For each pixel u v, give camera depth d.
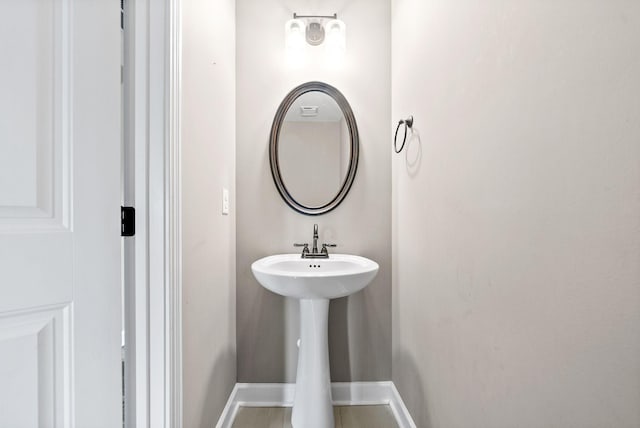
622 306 0.46
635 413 0.44
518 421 0.69
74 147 0.74
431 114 1.17
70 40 0.73
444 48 1.06
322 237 1.75
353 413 1.63
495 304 0.77
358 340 1.74
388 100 1.76
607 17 0.48
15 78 0.66
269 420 1.58
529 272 0.65
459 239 0.96
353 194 1.76
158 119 0.90
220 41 1.42
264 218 1.74
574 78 0.54
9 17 0.65
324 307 1.47
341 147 1.76
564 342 0.56
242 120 1.73
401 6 1.56
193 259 1.10
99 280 0.78
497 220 0.76
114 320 0.81
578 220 0.53
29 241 0.67
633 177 0.44
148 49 0.90
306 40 1.76
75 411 0.73
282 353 1.73
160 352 0.90
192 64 1.10
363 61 1.76
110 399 0.80
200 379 1.17
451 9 1.00
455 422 0.98
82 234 0.75
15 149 0.66
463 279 0.93
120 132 0.83
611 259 0.47
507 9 0.72
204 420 1.21
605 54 0.48
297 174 1.77
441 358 1.08
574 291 0.54
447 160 1.04
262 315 1.73
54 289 0.71
